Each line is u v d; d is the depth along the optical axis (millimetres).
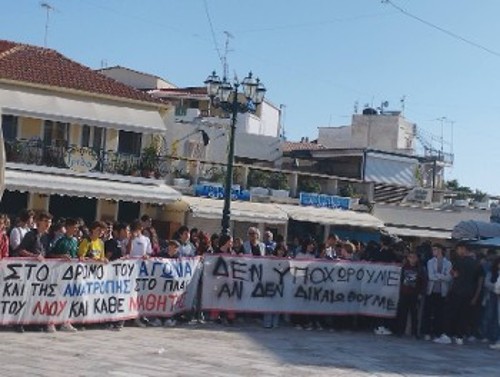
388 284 18828
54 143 32062
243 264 17719
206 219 35375
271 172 38031
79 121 32281
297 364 13078
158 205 34469
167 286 16500
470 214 44844
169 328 16109
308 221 36812
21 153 31188
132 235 16172
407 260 18344
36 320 13812
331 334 17797
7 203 31250
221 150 42406
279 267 18047
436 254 18406
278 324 18703
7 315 13422
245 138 44031
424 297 18406
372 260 19516
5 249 13797
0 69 31969
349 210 40312
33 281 13734
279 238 20391
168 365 11789
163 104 35781
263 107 55906
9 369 10398
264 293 17859
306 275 18312
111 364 11430
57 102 32281
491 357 16281
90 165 32531
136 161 33969
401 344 17109
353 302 18797
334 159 45500
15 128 31875
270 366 12602
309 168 46062
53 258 14156
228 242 17875
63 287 14203
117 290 15336
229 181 23453
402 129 56438
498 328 18578
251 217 34438
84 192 30859
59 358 11523
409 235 42094
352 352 15141
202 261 17422
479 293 18172
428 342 17922
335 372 12664
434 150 56281
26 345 12391
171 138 36531
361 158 44281
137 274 15867
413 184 46281
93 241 14953
